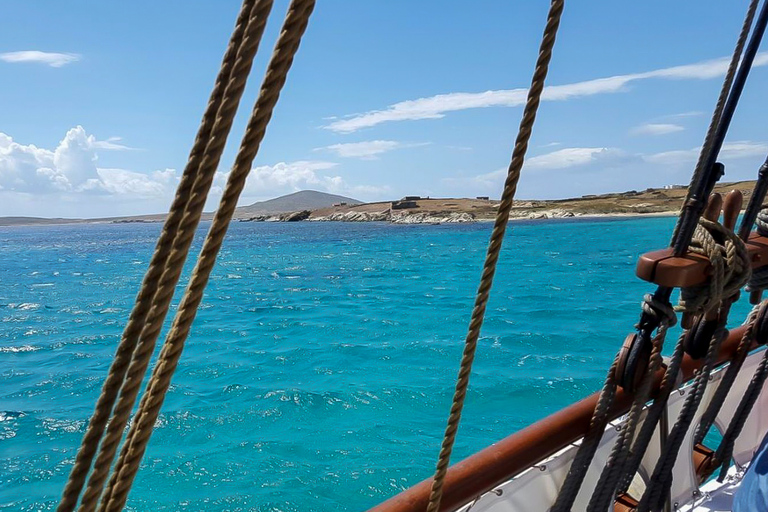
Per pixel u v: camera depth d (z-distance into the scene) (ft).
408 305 75.61
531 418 33.76
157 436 32.12
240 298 84.89
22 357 53.21
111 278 122.42
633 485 8.42
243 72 3.13
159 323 3.14
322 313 71.26
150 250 223.92
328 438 31.50
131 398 3.12
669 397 8.24
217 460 28.99
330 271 121.19
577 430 6.93
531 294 81.71
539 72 4.41
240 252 183.52
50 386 43.60
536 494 6.57
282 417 34.76
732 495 9.50
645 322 6.71
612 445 7.48
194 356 50.49
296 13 3.15
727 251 6.21
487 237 224.33
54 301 89.40
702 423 9.12
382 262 137.69
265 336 58.39
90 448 3.11
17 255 212.23
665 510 8.33
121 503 3.21
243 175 3.26
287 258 155.53
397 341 54.34
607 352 47.83
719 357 8.62
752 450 10.55
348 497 25.55
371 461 28.76
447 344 52.34
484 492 6.00
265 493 25.72
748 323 8.98
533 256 141.08
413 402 36.81
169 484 26.55
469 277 104.01
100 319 73.26
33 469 28.78
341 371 44.42
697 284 6.29
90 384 44.01
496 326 59.77
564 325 59.47
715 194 6.57
